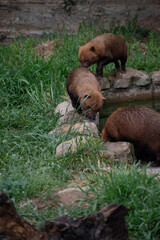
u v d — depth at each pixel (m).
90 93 10.24
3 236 4.78
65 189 7.26
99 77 14.07
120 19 20.20
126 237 4.96
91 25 19.44
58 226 4.51
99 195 6.62
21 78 14.34
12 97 13.47
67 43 17.31
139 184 6.59
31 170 8.02
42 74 14.66
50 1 20.11
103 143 9.37
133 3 20.00
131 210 6.24
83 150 8.79
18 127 11.21
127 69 14.78
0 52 16.70
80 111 11.41
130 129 9.15
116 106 14.02
